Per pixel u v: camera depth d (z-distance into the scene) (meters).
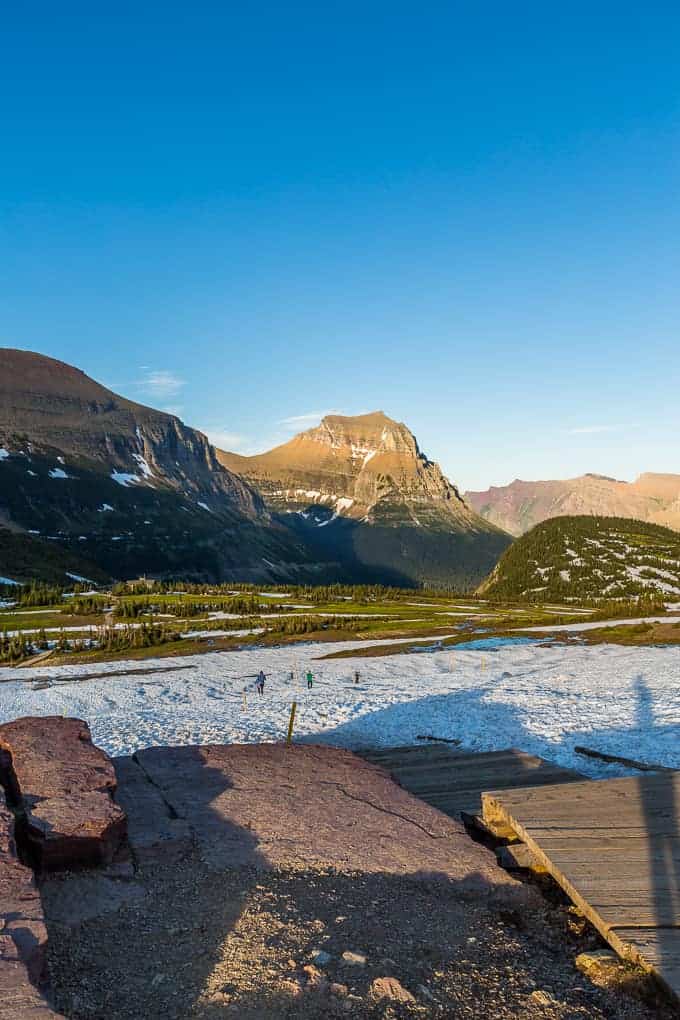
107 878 9.02
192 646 86.81
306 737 32.12
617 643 74.62
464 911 8.80
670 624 84.00
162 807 12.02
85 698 56.81
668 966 6.89
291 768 14.73
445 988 6.83
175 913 8.20
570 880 8.75
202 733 34.50
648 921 7.75
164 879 9.20
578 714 34.84
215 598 143.62
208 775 13.95
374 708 41.34
